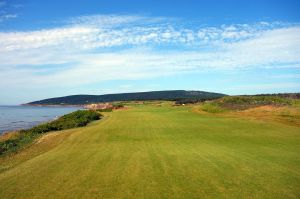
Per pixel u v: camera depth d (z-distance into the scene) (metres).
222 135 23.02
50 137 25.27
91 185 10.38
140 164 13.28
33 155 17.42
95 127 31.20
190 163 13.34
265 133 23.52
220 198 8.95
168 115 44.56
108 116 49.53
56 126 33.69
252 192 9.43
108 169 12.49
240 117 36.88
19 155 17.88
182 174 11.52
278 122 30.05
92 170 12.39
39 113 105.81
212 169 12.23
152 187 10.03
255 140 20.31
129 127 29.89
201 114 44.47
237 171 11.88
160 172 11.86
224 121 33.00
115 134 24.91
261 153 15.66
